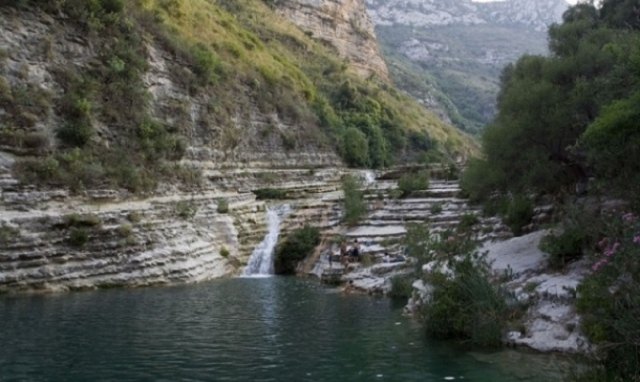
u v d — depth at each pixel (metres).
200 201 28.20
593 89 15.77
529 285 13.29
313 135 47.03
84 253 21.39
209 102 33.56
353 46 99.19
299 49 77.31
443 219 27.38
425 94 130.12
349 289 21.94
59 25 25.06
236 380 10.23
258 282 24.73
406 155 68.56
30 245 20.09
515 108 17.27
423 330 14.21
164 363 11.27
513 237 20.52
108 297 19.52
